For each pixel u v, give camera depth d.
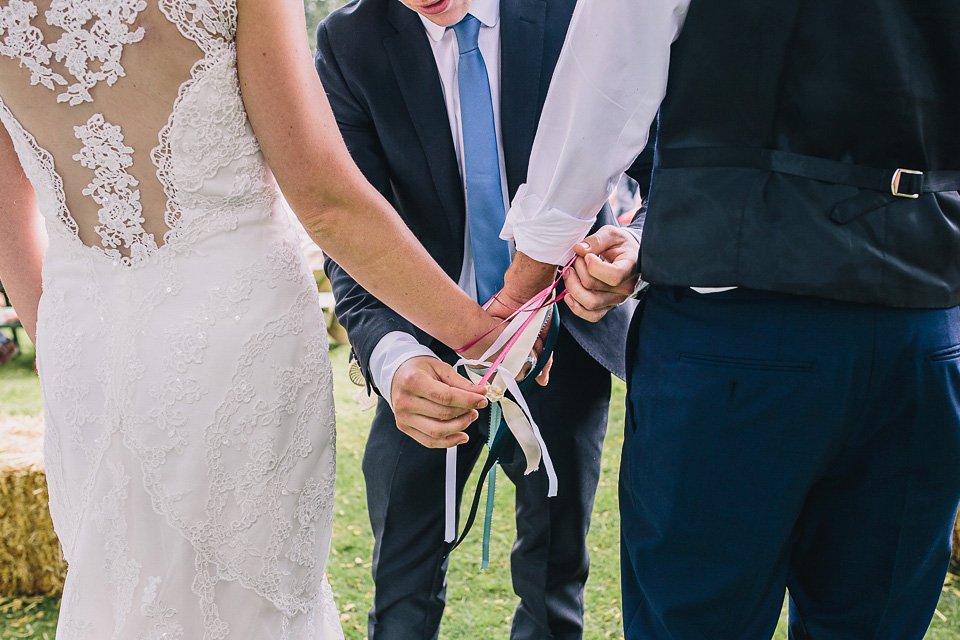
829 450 1.20
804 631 1.41
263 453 1.18
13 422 3.11
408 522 1.73
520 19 1.54
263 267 1.16
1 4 1.02
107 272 1.13
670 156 1.21
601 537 2.91
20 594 2.73
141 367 1.12
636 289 1.40
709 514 1.26
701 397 1.21
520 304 1.45
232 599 1.21
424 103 1.54
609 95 1.20
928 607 1.35
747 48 1.09
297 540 1.26
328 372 1.30
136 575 1.16
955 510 1.30
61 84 1.04
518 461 1.72
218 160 1.09
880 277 1.12
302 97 1.08
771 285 1.13
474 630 2.39
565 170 1.27
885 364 1.16
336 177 1.12
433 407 1.31
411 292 1.24
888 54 1.05
